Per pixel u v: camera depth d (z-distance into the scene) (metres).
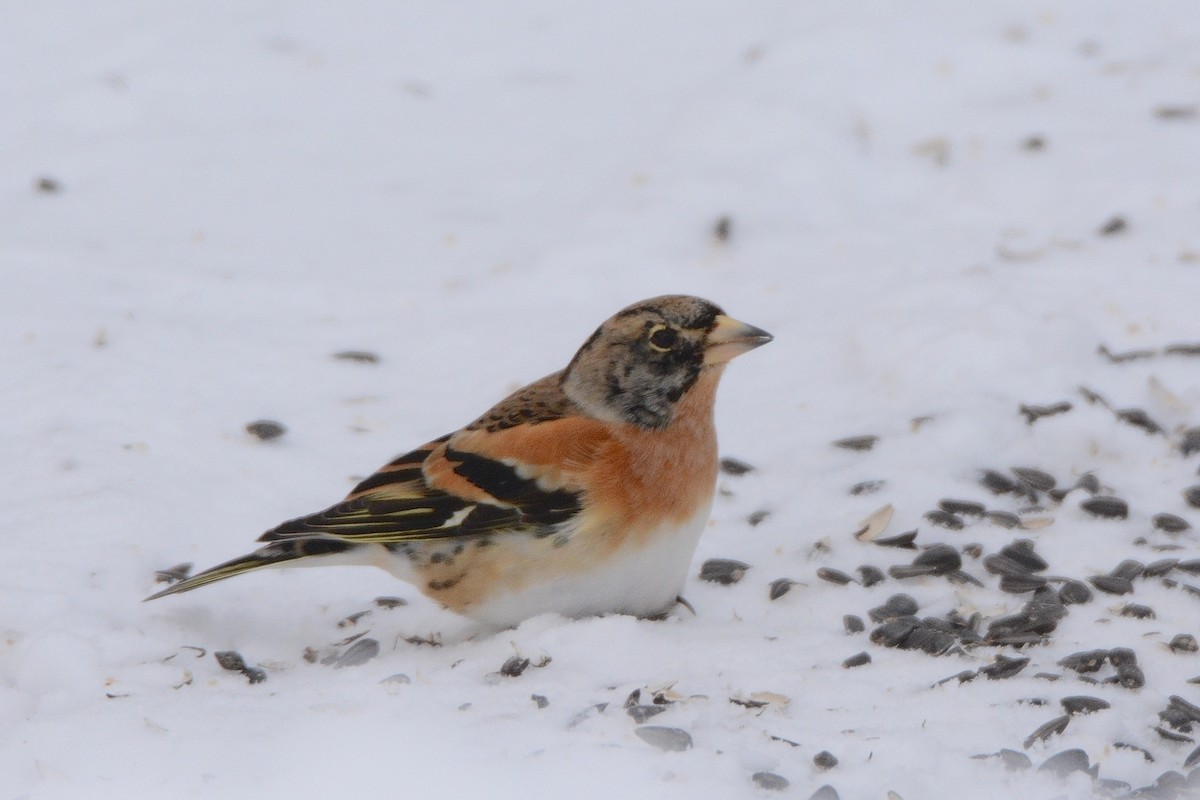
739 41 19.22
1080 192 15.04
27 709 8.25
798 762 7.10
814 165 15.55
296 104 18.02
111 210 15.73
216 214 15.73
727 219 14.88
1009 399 11.59
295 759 7.28
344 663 8.82
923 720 7.57
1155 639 8.55
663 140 16.36
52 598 9.28
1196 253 13.84
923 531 10.12
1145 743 7.39
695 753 7.17
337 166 16.78
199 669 8.75
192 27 19.31
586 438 8.54
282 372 12.69
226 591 9.70
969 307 12.68
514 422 8.82
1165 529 10.03
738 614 9.30
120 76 18.12
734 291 13.95
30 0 19.98
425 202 16.05
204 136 17.28
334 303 14.05
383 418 12.06
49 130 17.23
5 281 14.12
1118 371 12.01
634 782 6.95
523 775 7.04
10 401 11.87
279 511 10.75
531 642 8.52
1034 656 8.45
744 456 11.30
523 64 19.12
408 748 7.32
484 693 8.03
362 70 18.80
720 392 12.34
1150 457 11.01
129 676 8.55
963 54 17.23
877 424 11.51
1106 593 9.24
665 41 19.55
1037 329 12.18
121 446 11.27
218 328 13.44
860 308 13.28
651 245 14.66
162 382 12.32
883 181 15.62
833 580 9.54
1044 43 17.64
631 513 8.54
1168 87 16.80
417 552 8.75
